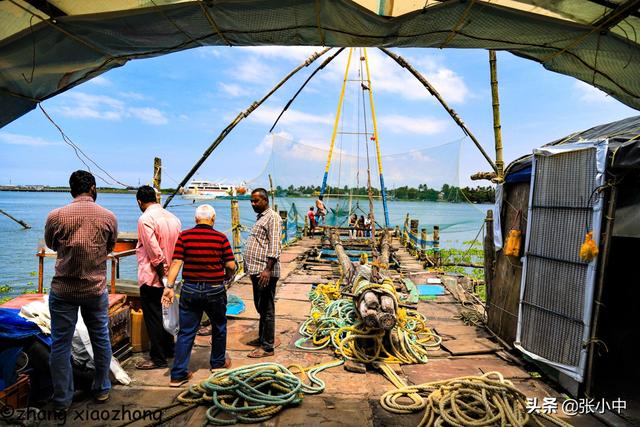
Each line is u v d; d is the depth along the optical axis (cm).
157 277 393
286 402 328
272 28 341
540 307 405
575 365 357
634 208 343
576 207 366
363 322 456
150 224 389
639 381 396
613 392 371
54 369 307
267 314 443
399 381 379
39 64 343
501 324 502
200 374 387
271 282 438
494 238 521
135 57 378
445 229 1311
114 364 370
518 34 349
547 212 401
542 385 388
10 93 358
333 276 879
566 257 375
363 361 425
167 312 425
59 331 306
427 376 403
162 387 363
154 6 307
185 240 369
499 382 333
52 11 300
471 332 543
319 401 345
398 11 318
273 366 367
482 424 298
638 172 321
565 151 378
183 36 348
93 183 329
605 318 434
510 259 464
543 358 395
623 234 346
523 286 431
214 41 363
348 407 335
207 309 376
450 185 1257
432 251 1112
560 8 311
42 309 349
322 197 1545
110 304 407
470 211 1239
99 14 308
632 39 333
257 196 439
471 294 742
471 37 357
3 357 313
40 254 420
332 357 445
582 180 359
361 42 370
